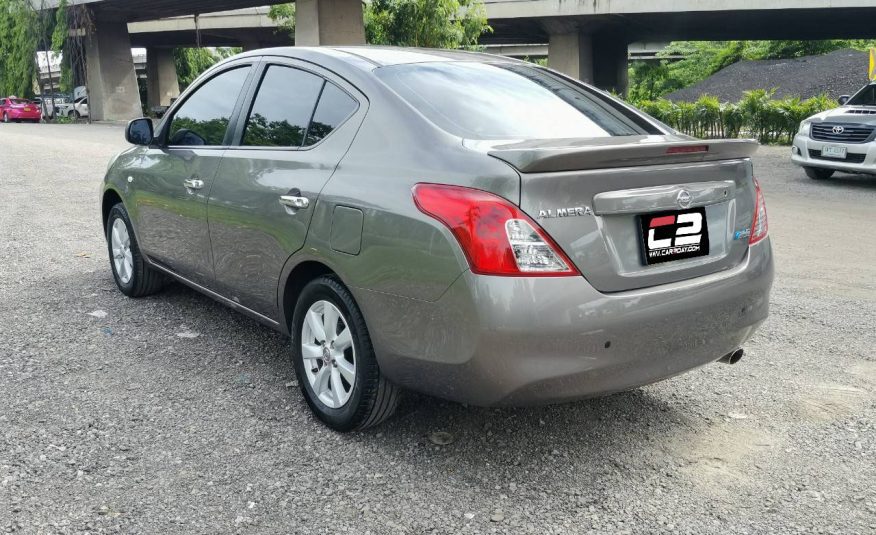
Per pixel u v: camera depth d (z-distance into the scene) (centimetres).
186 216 420
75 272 594
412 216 278
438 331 273
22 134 2825
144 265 504
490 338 259
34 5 4912
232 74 420
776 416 354
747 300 313
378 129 314
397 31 2509
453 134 296
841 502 280
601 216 273
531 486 289
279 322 365
